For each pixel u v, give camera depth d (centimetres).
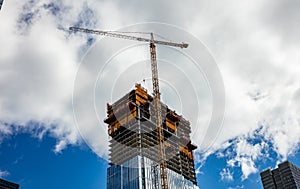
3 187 15875
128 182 18738
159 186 19000
